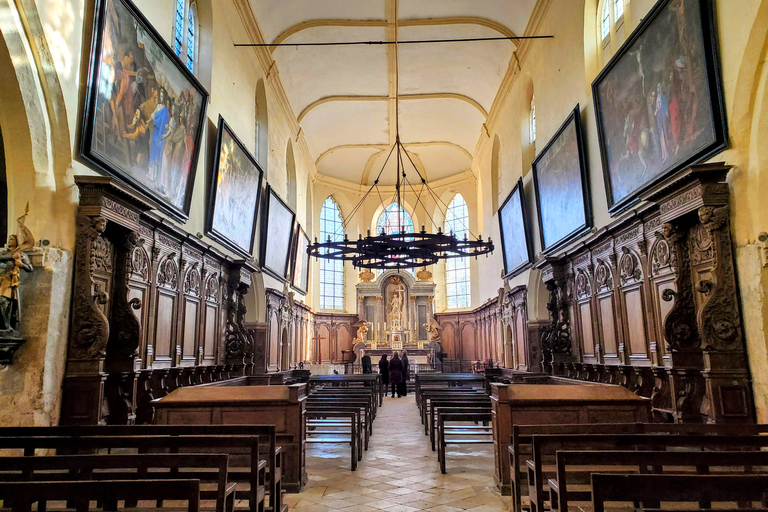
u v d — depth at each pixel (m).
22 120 6.91
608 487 2.95
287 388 7.39
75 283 7.41
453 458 9.37
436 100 24.58
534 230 17.59
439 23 18.45
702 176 7.61
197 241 11.54
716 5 7.84
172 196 10.67
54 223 7.28
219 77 13.58
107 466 4.02
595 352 12.44
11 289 6.88
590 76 12.67
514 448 6.03
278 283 20.39
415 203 33.97
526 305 18.06
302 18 18.06
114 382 8.17
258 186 16.34
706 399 8.03
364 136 28.77
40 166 7.18
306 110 23.84
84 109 7.50
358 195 34.06
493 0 17.28
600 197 12.04
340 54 20.73
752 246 7.34
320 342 31.67
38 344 6.91
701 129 8.08
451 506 6.45
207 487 5.69
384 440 11.35
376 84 23.02
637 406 7.20
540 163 15.72
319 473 8.27
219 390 7.59
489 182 25.31
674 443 4.73
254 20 15.99
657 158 9.36
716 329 7.52
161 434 5.63
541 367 17.62
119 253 8.45
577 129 12.66
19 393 6.81
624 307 10.95
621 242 10.98
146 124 9.34
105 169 8.06
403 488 7.31
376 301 33.38
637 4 10.84
